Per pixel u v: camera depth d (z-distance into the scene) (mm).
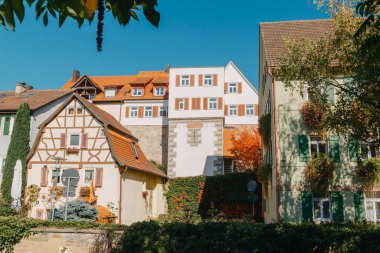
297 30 21938
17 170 21875
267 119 20859
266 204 23719
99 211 21672
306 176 17062
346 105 12078
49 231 13727
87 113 24594
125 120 41094
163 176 30312
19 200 21578
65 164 24094
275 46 20578
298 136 17656
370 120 11469
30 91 33406
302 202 17062
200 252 12141
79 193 23234
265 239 11836
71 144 24594
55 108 31609
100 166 23547
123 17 2207
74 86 43406
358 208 16688
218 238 12258
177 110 36656
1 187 23844
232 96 41344
